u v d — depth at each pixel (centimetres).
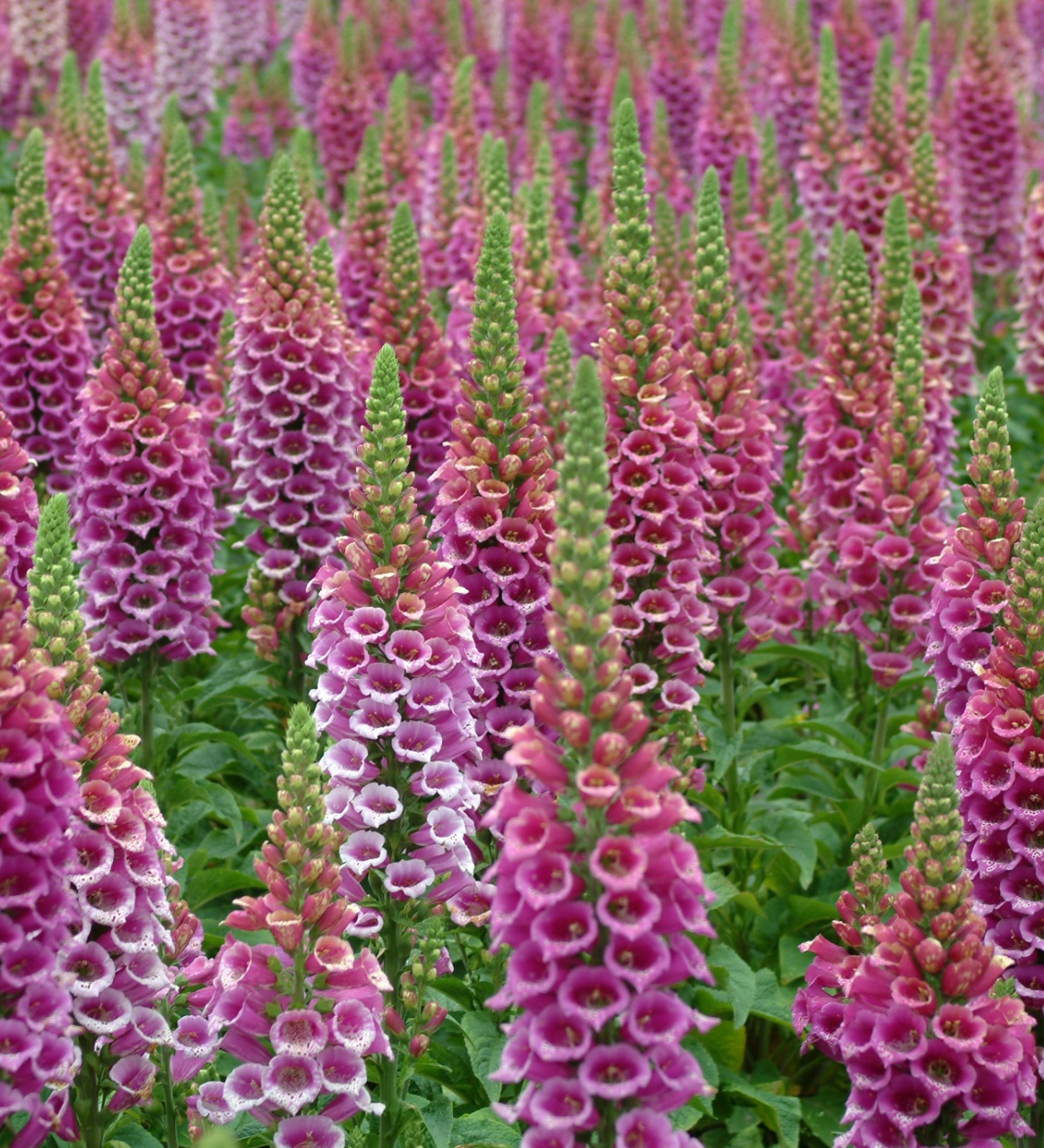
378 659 209
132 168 385
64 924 188
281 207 261
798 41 482
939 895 191
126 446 247
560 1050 178
